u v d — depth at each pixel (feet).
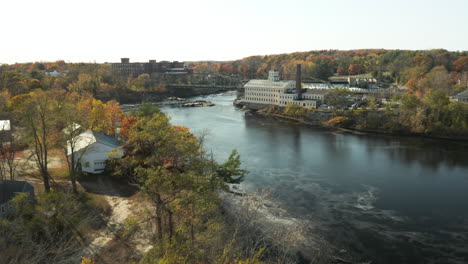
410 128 481.46
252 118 639.76
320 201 258.16
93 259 154.51
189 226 144.46
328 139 463.01
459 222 225.97
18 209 157.89
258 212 232.32
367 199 263.29
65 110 230.07
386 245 198.08
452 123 463.42
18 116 234.99
